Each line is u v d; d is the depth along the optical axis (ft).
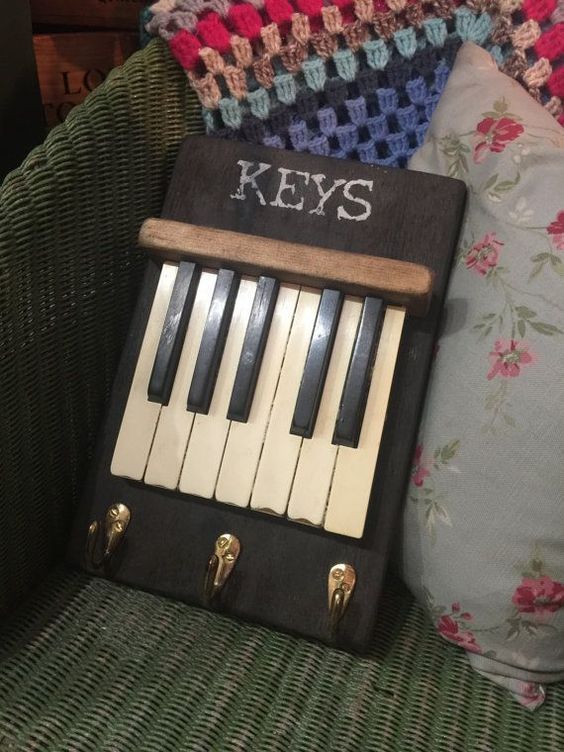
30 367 2.21
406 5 2.43
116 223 2.46
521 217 2.13
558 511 2.02
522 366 2.04
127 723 2.02
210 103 2.51
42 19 2.78
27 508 2.35
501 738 2.05
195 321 2.28
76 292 2.36
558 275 2.04
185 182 2.43
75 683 2.12
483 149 2.26
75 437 2.56
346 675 2.20
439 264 2.26
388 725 2.07
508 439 2.05
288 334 2.22
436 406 2.20
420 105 2.58
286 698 2.12
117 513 2.33
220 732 2.02
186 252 2.21
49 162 2.12
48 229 2.15
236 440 2.21
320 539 2.23
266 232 2.36
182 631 2.31
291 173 2.38
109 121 2.30
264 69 2.47
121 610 2.36
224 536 2.28
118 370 2.40
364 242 2.30
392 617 2.39
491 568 2.09
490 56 2.42
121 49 2.98
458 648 2.30
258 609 2.25
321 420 2.17
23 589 2.44
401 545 2.27
